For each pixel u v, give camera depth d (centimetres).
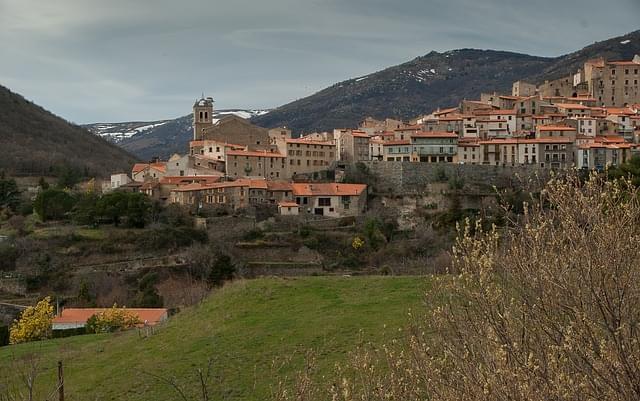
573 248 1420
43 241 10888
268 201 13025
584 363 1321
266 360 3512
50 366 3978
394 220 12812
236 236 11575
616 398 1285
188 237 11400
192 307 5125
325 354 3412
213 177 14125
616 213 1394
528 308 1428
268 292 4844
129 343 4356
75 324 6688
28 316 6456
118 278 10012
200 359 3669
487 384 1290
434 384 1454
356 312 4100
